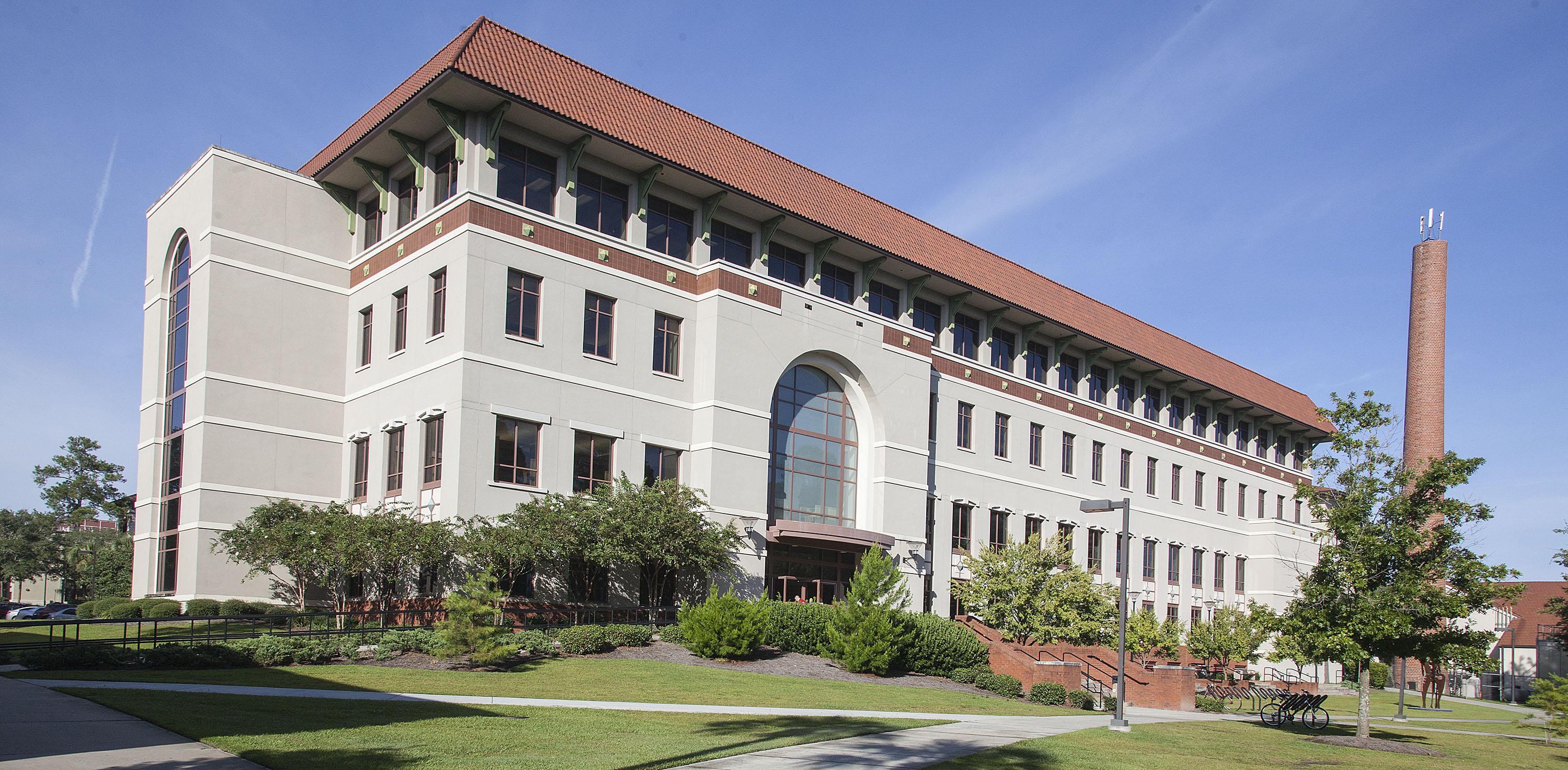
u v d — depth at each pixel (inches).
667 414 1328.7
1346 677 2632.9
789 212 1435.8
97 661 818.2
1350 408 956.0
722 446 1327.5
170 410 1433.3
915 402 1594.5
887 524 1515.7
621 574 1242.6
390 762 476.1
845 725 724.7
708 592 1299.2
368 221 1427.2
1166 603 2169.0
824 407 1513.3
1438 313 2620.6
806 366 1496.1
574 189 1275.8
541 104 1194.6
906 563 1536.7
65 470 3041.3
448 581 1136.2
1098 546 2014.0
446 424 1165.7
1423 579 901.2
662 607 1255.5
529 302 1226.6
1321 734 964.0
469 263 1172.5
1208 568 2314.2
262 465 1331.2
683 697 836.0
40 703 596.1
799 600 1409.9
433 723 606.9
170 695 655.8
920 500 1576.0
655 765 507.2
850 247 1549.0
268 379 1347.2
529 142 1254.9
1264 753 748.0
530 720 647.1
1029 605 1461.6
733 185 1379.2
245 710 609.0
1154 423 2197.3
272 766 450.3
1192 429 2346.2
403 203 1359.5
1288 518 2625.5
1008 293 1815.9
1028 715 948.0
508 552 1067.9
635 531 1130.0
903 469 1557.6
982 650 1285.7
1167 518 2201.0
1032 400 1898.4
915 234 1699.1
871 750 609.6
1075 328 1929.1
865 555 1206.3
